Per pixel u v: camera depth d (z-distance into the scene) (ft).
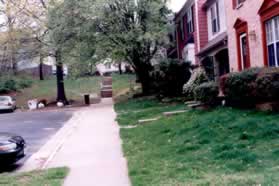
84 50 77.30
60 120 59.47
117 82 121.29
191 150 25.23
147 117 49.06
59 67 93.04
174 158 23.68
